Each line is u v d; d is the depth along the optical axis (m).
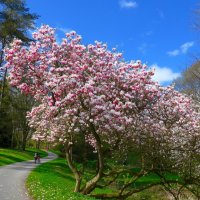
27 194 15.70
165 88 19.00
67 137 19.62
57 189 17.27
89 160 43.44
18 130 68.44
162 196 25.56
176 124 19.27
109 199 19.22
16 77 17.70
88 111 16.66
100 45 18.19
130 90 17.91
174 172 19.62
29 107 54.03
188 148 19.55
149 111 18.77
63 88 16.61
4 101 52.00
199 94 35.47
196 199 22.78
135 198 24.72
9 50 17.59
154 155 19.02
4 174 25.17
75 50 17.64
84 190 18.44
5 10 43.06
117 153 20.02
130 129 18.17
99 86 17.20
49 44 17.86
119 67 18.02
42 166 37.25
